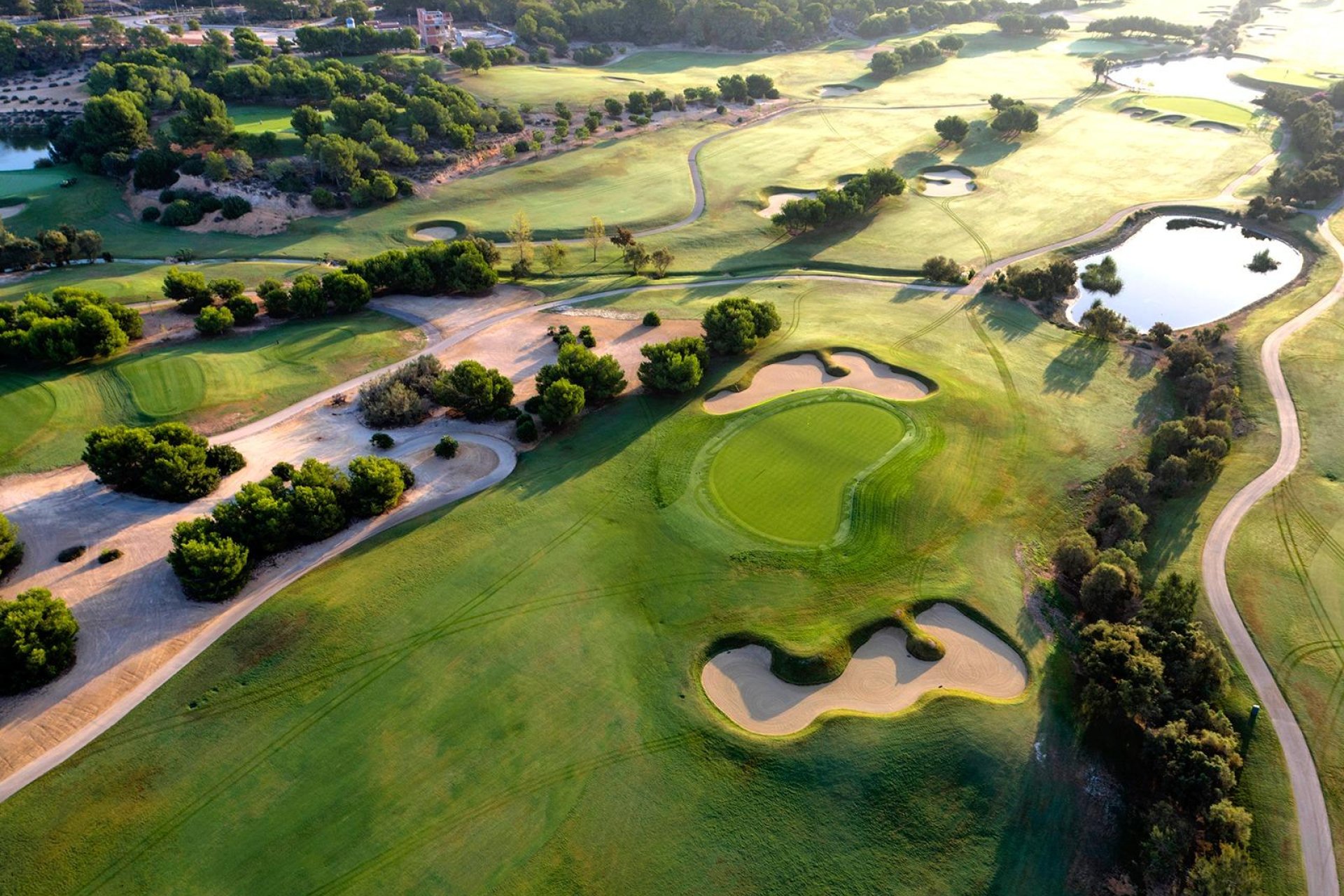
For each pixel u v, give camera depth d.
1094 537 64.81
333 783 46.28
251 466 72.94
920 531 63.94
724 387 83.81
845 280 112.62
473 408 79.69
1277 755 47.84
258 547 60.44
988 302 104.38
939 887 42.31
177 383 83.38
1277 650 54.09
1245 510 65.94
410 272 104.94
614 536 64.12
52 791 45.75
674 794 46.12
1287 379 82.75
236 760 47.41
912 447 73.44
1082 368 88.75
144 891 41.53
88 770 46.84
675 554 62.12
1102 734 49.03
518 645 54.56
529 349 94.94
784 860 43.34
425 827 44.22
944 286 109.31
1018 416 79.50
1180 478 67.38
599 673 52.78
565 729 49.28
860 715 50.31
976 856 43.47
